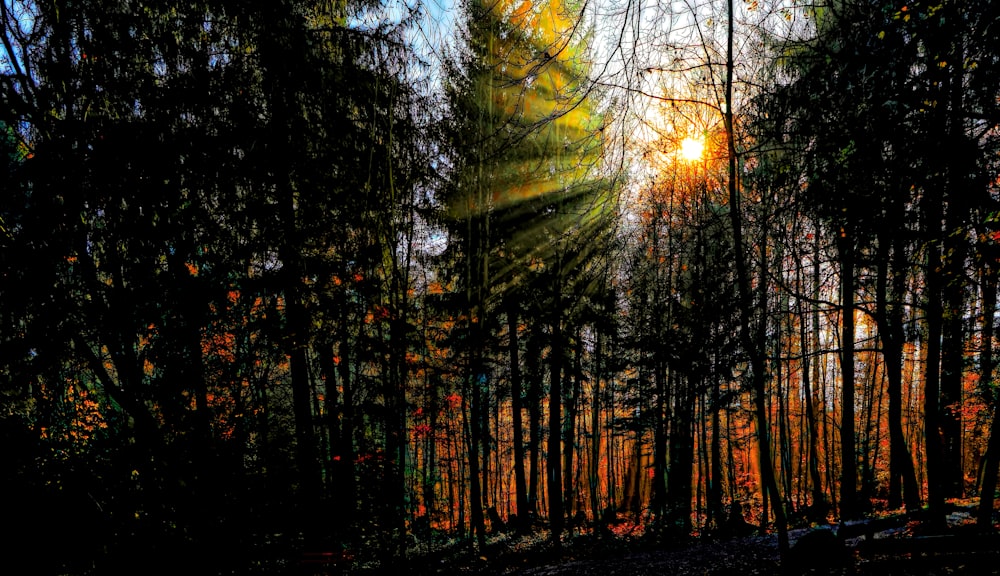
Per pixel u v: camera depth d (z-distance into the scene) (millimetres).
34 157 7051
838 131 5559
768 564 9148
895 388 11984
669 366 17688
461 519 19953
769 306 16797
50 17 7074
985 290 8203
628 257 17859
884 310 11398
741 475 26000
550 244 13922
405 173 11070
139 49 7684
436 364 14859
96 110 7715
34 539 6910
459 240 15820
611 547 15344
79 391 8438
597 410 21781
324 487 10883
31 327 7211
